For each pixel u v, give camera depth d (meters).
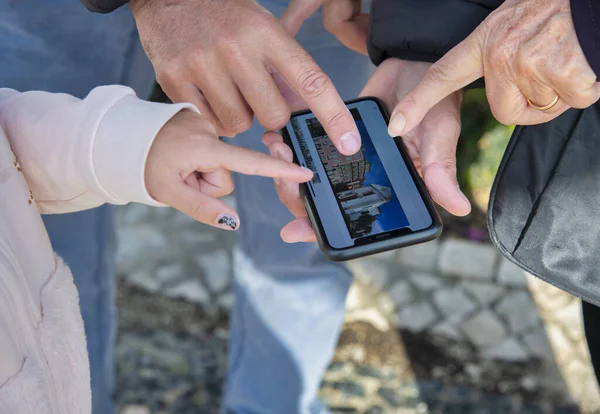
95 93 0.57
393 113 0.66
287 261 1.01
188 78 0.70
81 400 0.54
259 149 0.95
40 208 0.59
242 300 1.06
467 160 1.47
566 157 0.65
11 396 0.48
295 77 0.67
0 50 0.80
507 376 1.21
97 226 0.90
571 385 1.20
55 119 0.56
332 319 1.05
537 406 1.17
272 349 1.07
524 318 1.29
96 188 0.56
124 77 0.85
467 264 1.36
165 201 0.57
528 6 0.61
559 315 1.29
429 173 0.68
